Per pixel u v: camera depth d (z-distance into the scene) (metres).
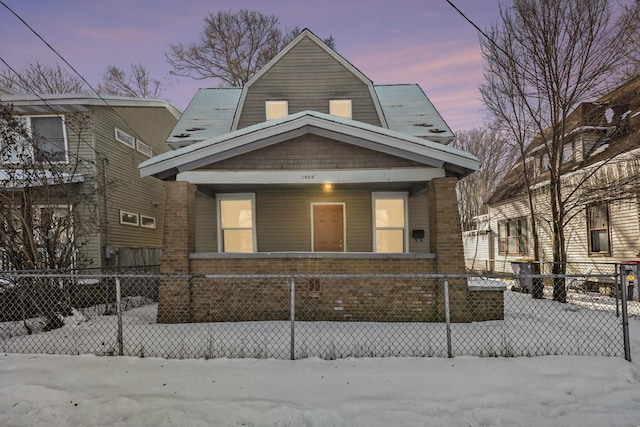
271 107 11.40
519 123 11.30
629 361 4.45
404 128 10.60
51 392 3.67
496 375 4.07
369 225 9.91
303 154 7.75
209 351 4.89
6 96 10.37
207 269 7.23
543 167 14.20
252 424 3.17
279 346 5.19
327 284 7.07
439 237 7.14
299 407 3.39
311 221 9.91
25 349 5.16
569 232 12.91
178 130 10.73
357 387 3.80
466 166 7.10
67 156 10.71
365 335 5.77
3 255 6.84
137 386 3.82
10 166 7.12
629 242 10.70
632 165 9.99
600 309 8.16
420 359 4.56
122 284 9.98
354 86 11.37
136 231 13.12
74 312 7.00
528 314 7.62
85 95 10.80
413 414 3.29
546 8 9.20
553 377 4.02
